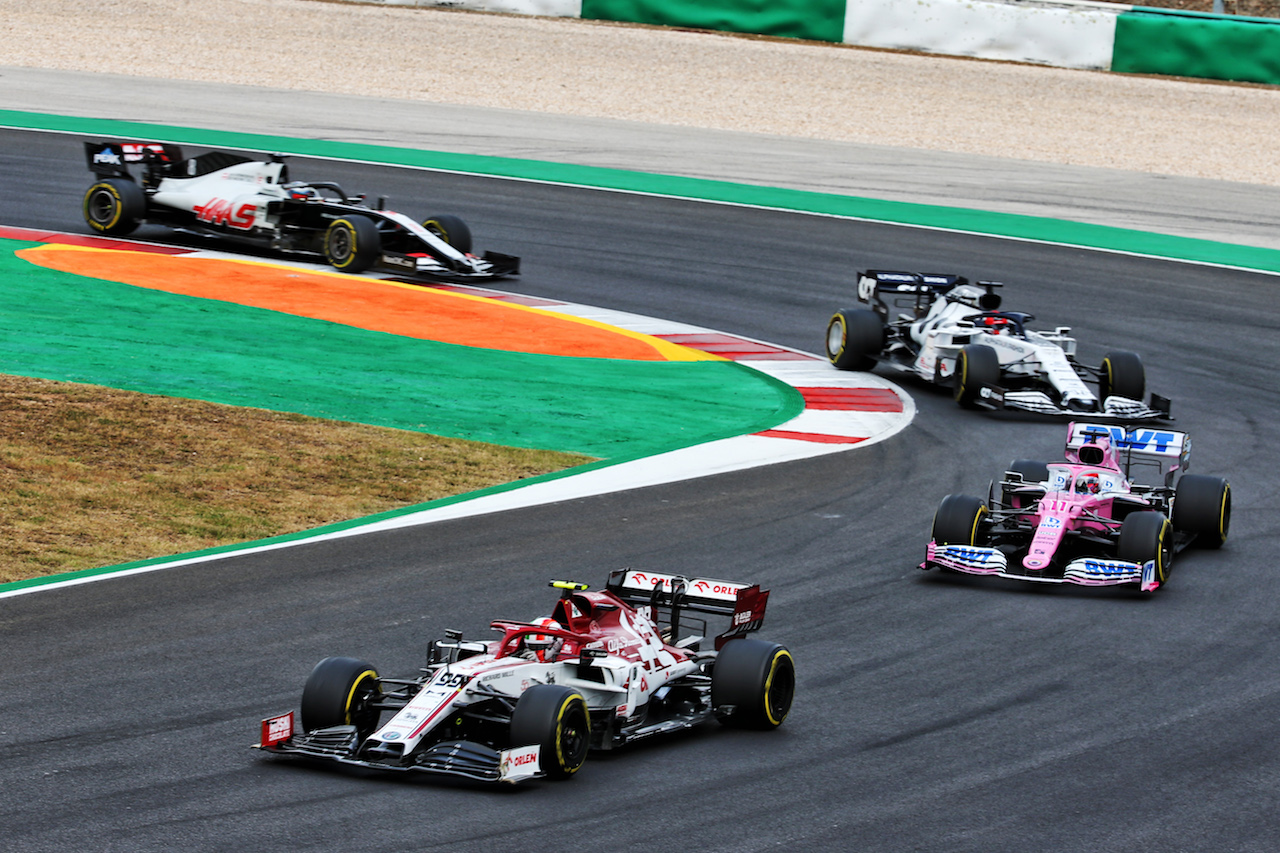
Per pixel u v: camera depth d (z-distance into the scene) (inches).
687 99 7209.6
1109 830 1325.0
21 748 1433.3
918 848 1270.9
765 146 6456.7
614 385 3435.0
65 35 7800.2
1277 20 7706.7
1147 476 2859.3
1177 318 4254.4
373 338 3695.9
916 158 6378.0
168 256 4451.3
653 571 2128.4
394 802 1320.1
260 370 3287.4
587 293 4347.9
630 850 1238.3
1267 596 2121.1
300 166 5521.7
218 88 6978.4
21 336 3393.2
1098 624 1973.4
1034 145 6692.9
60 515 2255.2
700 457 2861.7
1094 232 5226.4
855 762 1475.1
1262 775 1469.0
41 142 5669.3
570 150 6151.6
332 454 2706.7
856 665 1787.6
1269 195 6013.8
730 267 4675.2
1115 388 3344.0
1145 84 7716.5
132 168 5403.5
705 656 1631.4
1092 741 1553.9
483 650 1454.2
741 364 3727.9
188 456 2615.7
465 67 7613.2
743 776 1423.5
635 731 1473.9
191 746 1451.8
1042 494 2313.0
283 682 1649.9
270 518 2329.0
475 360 3563.0
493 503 2479.1
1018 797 1396.4
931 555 2138.3
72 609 1866.4
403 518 2368.4
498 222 5019.7
